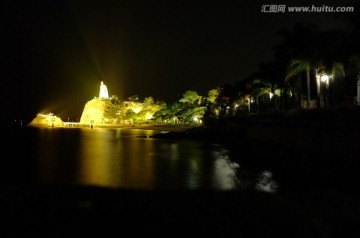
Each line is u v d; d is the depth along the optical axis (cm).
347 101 4141
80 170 2719
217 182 2131
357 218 568
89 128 17388
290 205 621
